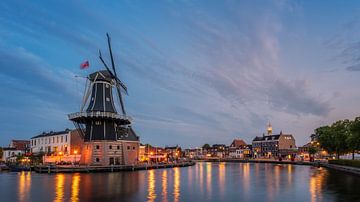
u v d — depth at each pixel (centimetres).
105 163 8462
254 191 4303
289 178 6209
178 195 3931
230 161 18700
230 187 4750
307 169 9281
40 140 11512
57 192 4106
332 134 9300
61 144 10531
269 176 6794
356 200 3531
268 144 19388
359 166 7438
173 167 10769
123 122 9350
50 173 7200
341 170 7850
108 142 8612
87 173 7331
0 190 4284
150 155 12975
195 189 4497
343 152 9219
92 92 8894
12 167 8112
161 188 4566
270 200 3600
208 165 13112
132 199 3616
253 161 16525
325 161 12156
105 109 8756
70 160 9356
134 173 7456
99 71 8981
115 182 5306
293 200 3588
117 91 9575
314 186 4781
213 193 4122
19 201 3484
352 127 7444
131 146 9600
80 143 10375
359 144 7169
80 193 4031
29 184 4947
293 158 15012
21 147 12619
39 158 9756
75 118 8525
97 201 3478
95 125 8638
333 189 4425
